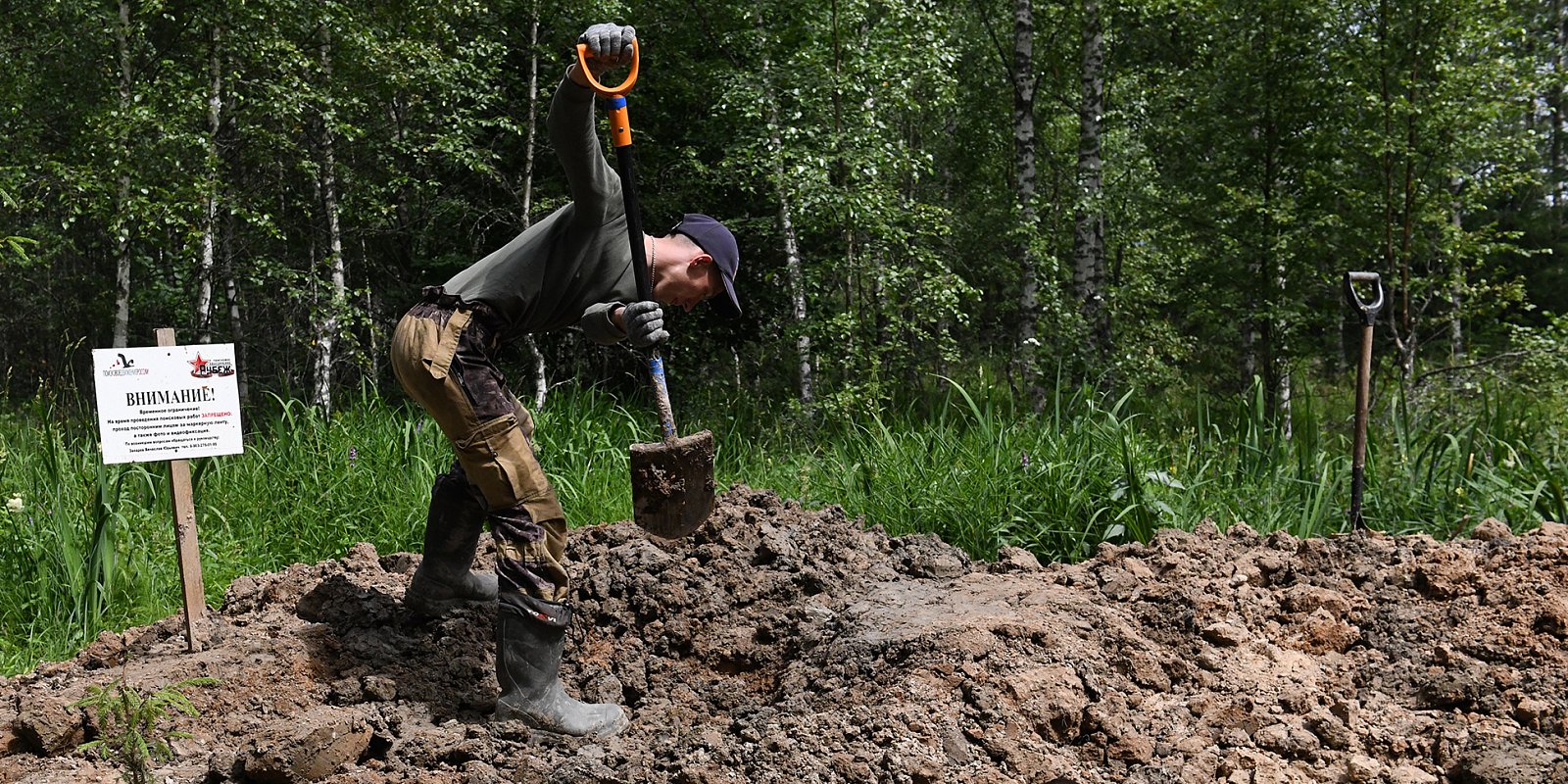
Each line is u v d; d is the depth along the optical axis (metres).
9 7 12.74
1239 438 6.79
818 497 6.86
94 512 5.82
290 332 13.48
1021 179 13.79
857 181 11.83
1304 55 13.57
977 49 17.56
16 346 18.75
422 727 3.32
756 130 11.98
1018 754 3.02
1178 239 15.55
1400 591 3.92
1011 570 4.39
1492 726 3.19
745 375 13.98
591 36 3.06
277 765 2.95
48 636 5.22
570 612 3.37
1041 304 13.03
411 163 13.87
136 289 15.44
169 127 10.87
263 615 4.08
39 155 12.06
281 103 11.05
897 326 11.66
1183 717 3.26
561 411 7.91
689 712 3.51
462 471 3.68
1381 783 2.99
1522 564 3.93
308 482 6.95
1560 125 22.11
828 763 2.93
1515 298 13.02
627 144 3.23
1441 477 6.40
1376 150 12.38
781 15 12.36
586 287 3.35
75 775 3.02
